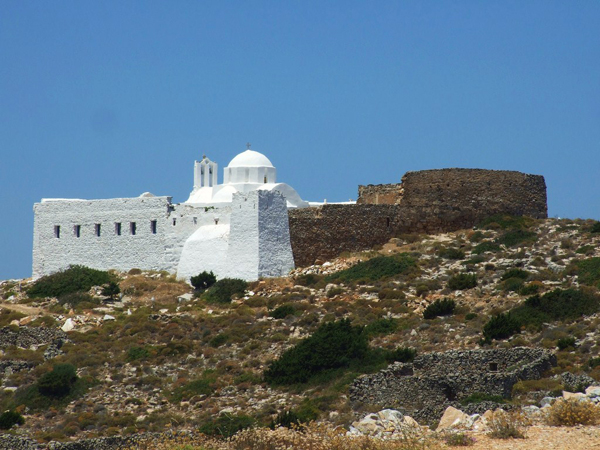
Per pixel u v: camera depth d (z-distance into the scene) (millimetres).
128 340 136375
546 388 91875
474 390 93375
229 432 92688
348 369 112188
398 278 147875
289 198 180750
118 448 90875
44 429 111938
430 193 173250
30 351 136125
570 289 125438
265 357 123812
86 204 181750
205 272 159250
